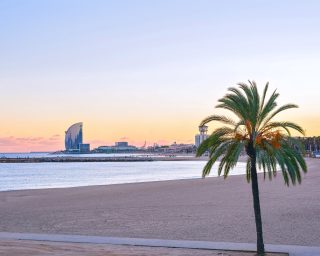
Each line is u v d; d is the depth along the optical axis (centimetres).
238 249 1800
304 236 2148
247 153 1686
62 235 2205
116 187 5628
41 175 12138
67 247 1864
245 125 1648
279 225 2480
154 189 5178
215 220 2720
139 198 4162
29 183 8600
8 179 10294
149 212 3166
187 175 10144
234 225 2514
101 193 4756
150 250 1802
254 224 2528
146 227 2522
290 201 3594
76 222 2747
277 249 1786
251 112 1641
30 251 1778
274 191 4466
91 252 1758
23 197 4453
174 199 4006
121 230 2434
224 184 5784
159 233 2322
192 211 3166
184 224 2598
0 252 1756
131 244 1934
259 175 7288
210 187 5319
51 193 4875
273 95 1661
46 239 2070
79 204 3741
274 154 1623
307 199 3719
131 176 10362
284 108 1667
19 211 3328
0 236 2161
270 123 1664
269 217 2777
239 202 3650
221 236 2198
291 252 1722
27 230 2470
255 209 1705
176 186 5588
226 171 1719
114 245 1917
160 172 12412
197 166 17900
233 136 1681
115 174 11706
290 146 1666
